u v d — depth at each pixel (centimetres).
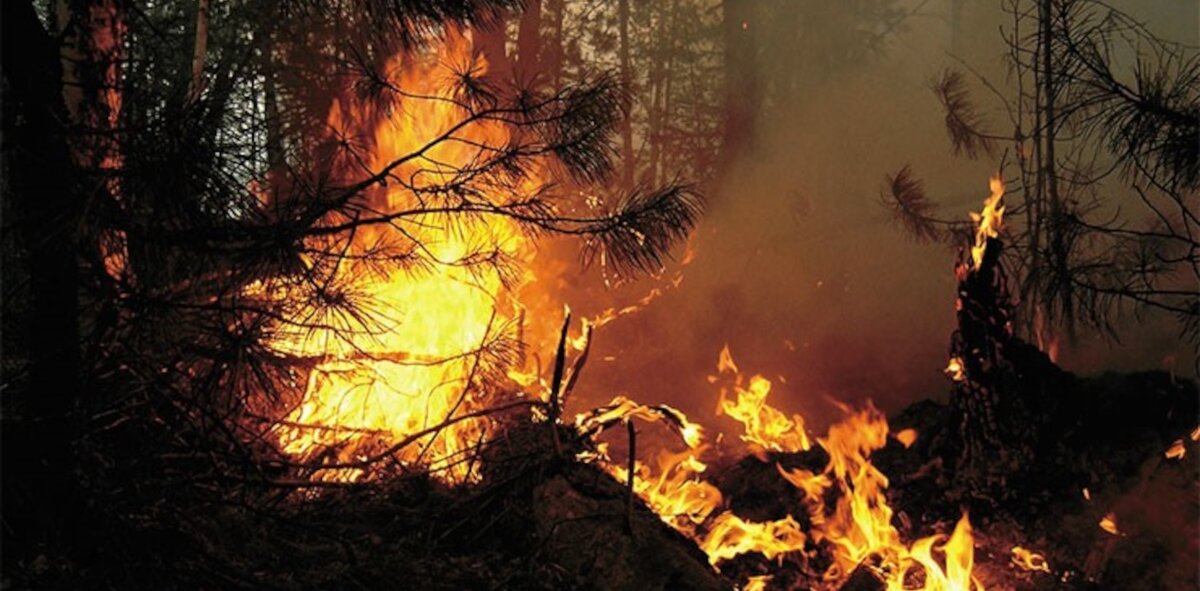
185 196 433
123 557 443
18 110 430
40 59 438
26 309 450
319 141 563
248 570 469
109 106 475
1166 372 657
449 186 514
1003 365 628
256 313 471
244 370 452
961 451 635
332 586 472
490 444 573
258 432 536
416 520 540
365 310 492
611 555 521
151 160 431
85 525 445
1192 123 562
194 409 486
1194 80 576
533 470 549
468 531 556
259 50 855
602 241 541
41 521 440
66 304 443
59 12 506
